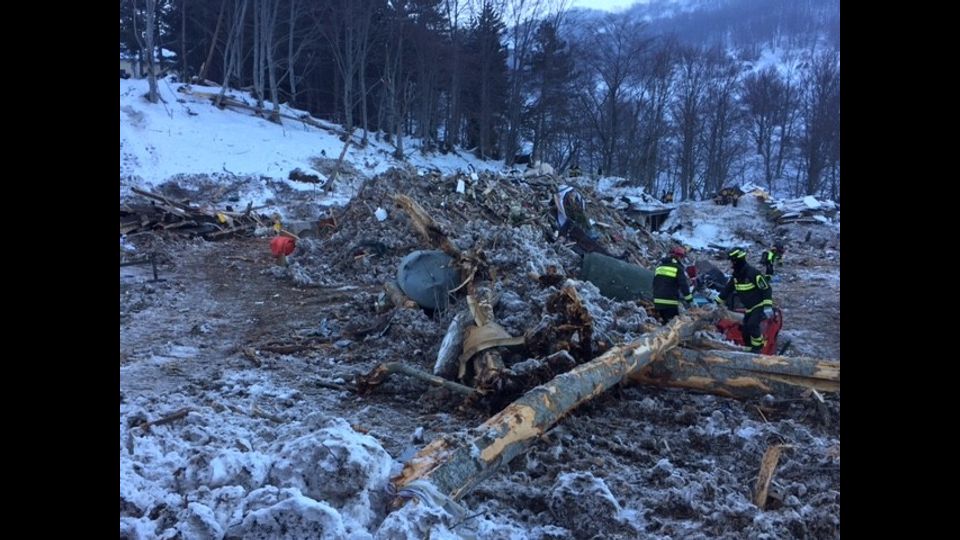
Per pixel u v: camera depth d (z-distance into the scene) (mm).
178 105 34562
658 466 4652
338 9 41438
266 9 38656
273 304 11531
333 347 8555
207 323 9945
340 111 51469
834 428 5648
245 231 21250
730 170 55875
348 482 3191
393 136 45906
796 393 6059
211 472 3203
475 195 17172
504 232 11398
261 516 2717
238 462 3248
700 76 54375
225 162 30375
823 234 29109
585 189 21484
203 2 43812
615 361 5754
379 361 7895
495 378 6035
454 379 6801
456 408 6254
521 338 6672
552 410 4754
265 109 38094
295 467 3248
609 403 6191
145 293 12102
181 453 3756
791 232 29578
